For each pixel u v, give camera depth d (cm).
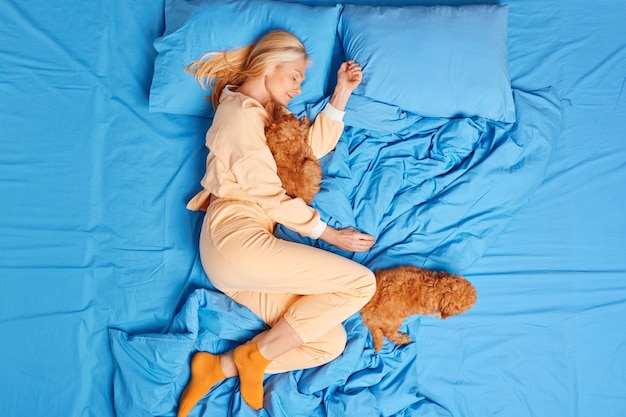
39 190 175
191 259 174
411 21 183
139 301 170
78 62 186
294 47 159
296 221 154
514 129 187
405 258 171
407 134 189
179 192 179
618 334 179
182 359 160
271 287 154
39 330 164
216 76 174
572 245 186
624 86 206
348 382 163
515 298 179
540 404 171
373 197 176
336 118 171
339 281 153
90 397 162
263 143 152
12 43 184
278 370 161
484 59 182
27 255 169
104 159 180
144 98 187
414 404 166
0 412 157
